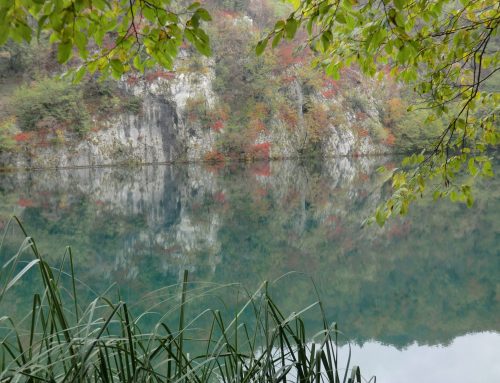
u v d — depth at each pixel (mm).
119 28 1791
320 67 2924
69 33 1307
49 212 16578
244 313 6199
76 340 1479
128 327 1563
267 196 20703
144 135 38250
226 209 17688
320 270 9688
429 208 16047
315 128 43125
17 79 36938
